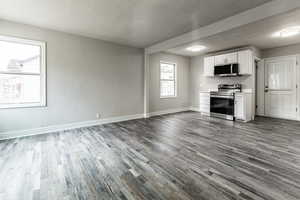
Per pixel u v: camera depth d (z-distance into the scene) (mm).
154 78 5730
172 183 1701
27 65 3396
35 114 3453
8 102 3256
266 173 1886
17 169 1998
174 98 6426
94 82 4273
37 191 1579
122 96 4883
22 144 2859
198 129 3875
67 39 3795
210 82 6145
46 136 3330
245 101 4594
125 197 1489
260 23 2721
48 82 3578
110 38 4238
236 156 2357
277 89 5117
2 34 3057
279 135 3352
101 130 3805
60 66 3721
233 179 1767
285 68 4922
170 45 4309
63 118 3814
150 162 2184
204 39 3688
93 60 4230
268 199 1440
